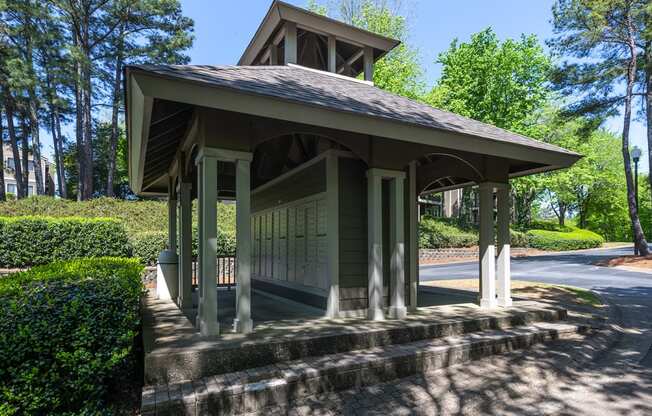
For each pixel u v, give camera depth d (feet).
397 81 64.28
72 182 97.35
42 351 9.33
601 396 12.06
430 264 65.16
